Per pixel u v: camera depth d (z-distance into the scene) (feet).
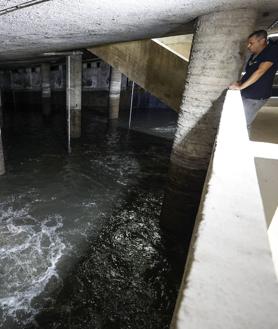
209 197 3.56
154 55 24.22
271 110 20.31
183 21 17.20
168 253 19.57
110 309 15.29
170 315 15.23
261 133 13.92
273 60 11.82
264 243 2.69
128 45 25.41
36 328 13.94
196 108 16.03
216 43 14.56
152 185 31.04
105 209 25.27
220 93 15.17
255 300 2.05
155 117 72.18
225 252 2.55
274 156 9.09
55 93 70.95
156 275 17.87
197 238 2.76
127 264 18.63
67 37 20.20
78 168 34.24
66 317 14.65
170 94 24.27
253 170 4.40
